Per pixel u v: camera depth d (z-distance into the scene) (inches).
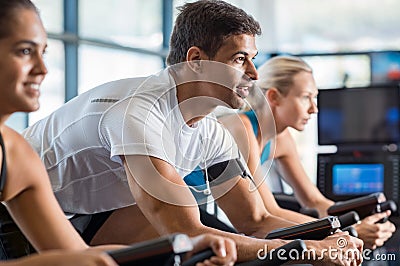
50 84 269.6
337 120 210.2
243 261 101.1
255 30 113.5
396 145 207.8
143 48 311.1
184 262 77.9
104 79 294.2
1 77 75.2
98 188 118.3
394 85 209.2
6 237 102.6
